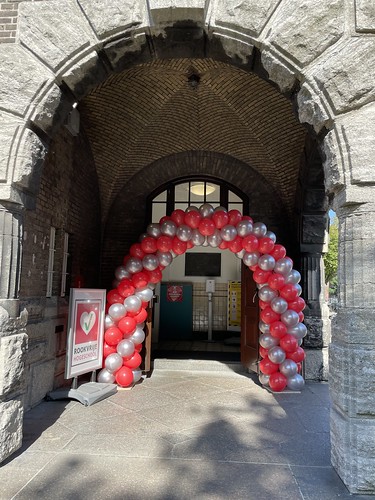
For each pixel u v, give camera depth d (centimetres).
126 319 589
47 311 543
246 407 505
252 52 348
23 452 347
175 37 353
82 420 439
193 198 860
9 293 335
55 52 346
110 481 298
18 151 338
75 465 324
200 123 737
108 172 786
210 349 945
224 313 1177
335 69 318
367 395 292
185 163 823
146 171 828
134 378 594
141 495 279
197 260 1199
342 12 323
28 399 476
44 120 351
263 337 594
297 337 589
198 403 518
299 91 339
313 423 444
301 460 342
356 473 286
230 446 372
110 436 391
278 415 473
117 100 653
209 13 338
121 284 607
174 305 1142
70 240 661
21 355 339
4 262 333
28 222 490
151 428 418
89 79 367
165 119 720
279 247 603
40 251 526
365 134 308
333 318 338
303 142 679
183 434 402
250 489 290
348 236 314
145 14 341
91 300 562
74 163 654
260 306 628
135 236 823
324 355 656
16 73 344
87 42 345
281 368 584
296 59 327
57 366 570
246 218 616
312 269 685
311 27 325
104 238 823
